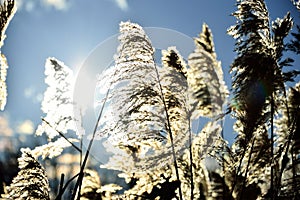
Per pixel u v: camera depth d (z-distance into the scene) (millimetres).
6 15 787
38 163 786
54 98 799
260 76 803
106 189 772
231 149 852
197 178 836
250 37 843
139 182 807
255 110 800
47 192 783
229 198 794
